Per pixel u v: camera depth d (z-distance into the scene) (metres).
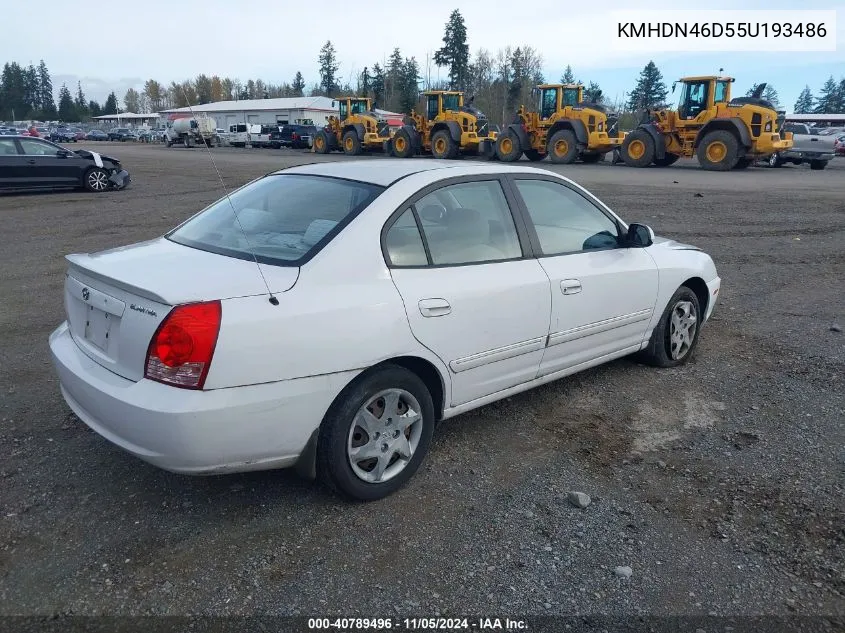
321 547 3.00
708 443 4.02
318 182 3.79
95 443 3.86
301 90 102.38
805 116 71.62
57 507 3.24
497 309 3.69
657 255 4.88
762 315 6.74
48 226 11.75
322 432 3.15
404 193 3.51
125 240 10.43
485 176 3.93
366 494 3.31
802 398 4.67
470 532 3.13
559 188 4.35
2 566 2.83
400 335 3.26
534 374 4.09
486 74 77.56
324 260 3.15
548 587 2.78
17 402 4.39
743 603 2.70
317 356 3.00
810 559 2.96
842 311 6.88
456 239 3.67
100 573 2.80
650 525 3.20
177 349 2.77
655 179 20.05
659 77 75.00
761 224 12.05
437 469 3.69
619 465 3.76
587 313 4.26
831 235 11.11
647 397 4.67
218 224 3.74
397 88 86.00
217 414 2.80
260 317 2.88
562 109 27.92
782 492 3.48
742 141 23.27
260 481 3.52
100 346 3.18
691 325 5.27
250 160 31.36
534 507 3.34
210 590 2.72
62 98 123.44
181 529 3.10
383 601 2.68
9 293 7.26
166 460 2.85
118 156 35.84
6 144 15.90
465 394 3.71
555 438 4.07
